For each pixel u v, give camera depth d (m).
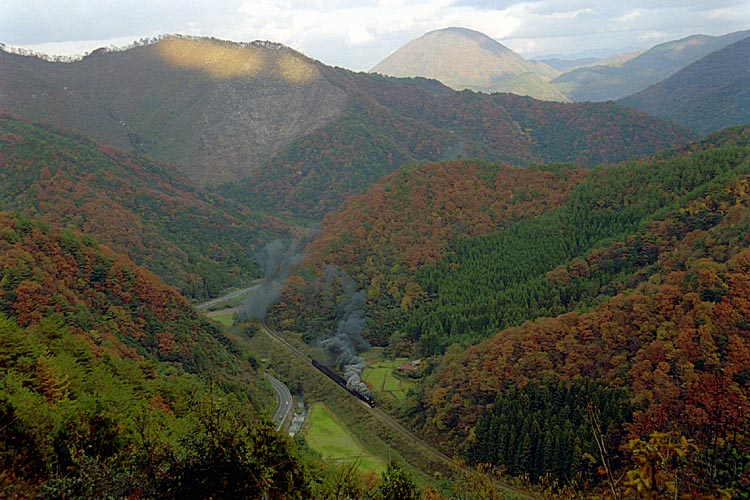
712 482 14.15
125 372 50.19
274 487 22.39
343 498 27.62
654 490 13.27
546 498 36.75
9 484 20.34
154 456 22.20
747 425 36.72
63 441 23.66
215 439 21.77
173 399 51.38
